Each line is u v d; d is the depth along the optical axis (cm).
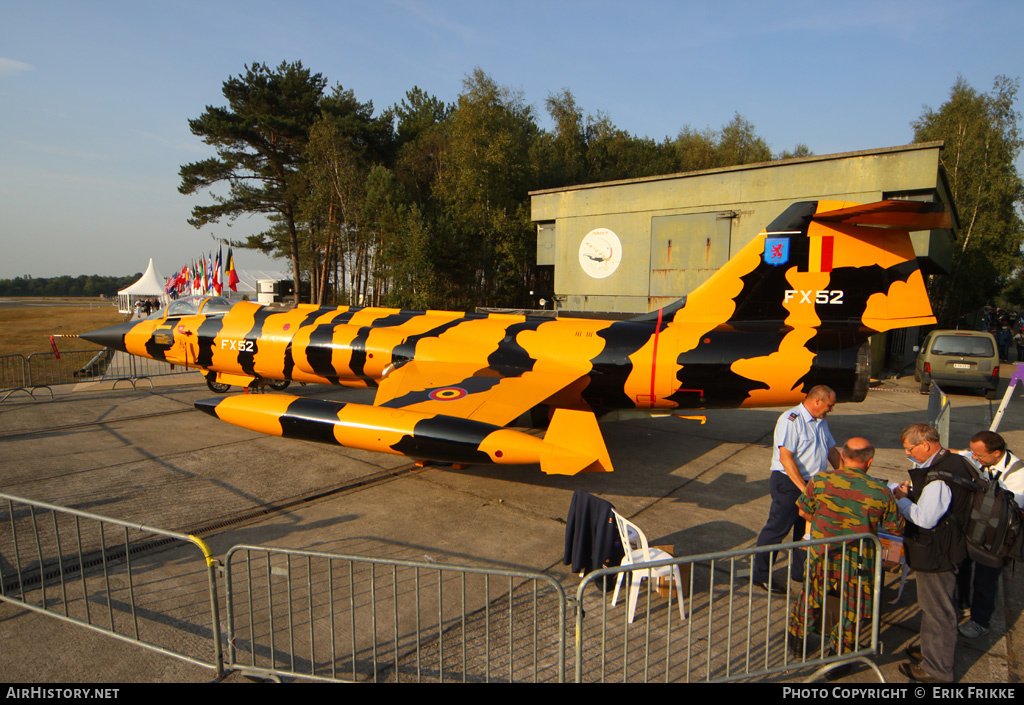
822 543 323
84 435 888
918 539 328
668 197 1638
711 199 1569
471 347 809
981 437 383
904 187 1316
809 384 671
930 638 330
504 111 2969
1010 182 2698
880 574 329
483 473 722
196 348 1020
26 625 386
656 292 1686
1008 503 333
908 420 1025
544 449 532
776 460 427
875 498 331
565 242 1861
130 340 1077
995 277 2888
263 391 1139
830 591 347
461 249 2350
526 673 338
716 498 641
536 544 520
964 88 2744
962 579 398
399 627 388
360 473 718
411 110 4338
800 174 1436
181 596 426
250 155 3070
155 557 490
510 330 819
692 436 917
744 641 373
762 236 710
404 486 673
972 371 1218
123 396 1192
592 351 750
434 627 389
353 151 3131
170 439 870
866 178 1355
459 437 569
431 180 3628
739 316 728
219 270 3005
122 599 421
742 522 573
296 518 577
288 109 3031
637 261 1712
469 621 395
